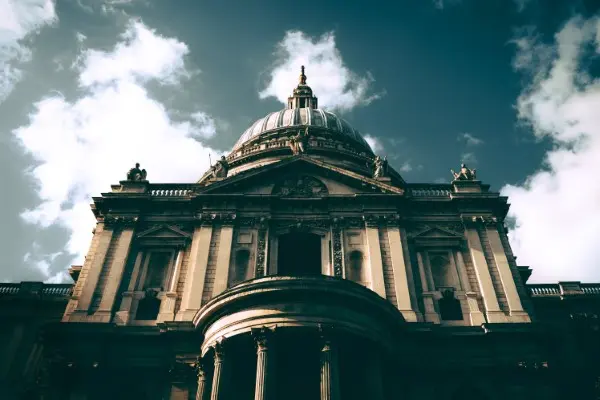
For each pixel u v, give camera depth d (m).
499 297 34.47
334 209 38.16
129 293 34.66
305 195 38.81
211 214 37.72
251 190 39.19
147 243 37.16
